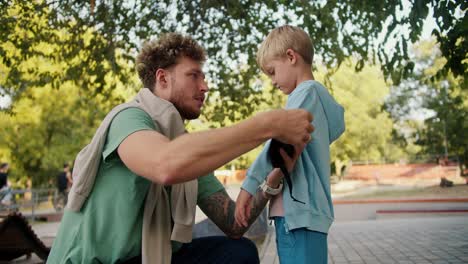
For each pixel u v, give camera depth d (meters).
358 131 32.81
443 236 7.53
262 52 2.47
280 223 2.10
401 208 15.24
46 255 6.32
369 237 8.09
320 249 2.03
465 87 5.53
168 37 2.07
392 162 38.03
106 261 1.76
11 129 24.31
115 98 8.59
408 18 5.03
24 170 28.36
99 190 1.77
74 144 25.02
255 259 2.18
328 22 6.14
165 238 1.85
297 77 2.34
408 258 5.83
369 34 6.61
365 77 34.59
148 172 1.44
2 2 7.14
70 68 7.96
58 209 18.61
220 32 7.86
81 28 7.71
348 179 35.28
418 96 34.81
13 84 8.27
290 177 2.05
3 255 6.33
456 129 29.11
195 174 1.39
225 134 1.39
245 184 2.08
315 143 2.10
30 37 7.79
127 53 7.70
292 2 6.24
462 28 4.43
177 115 1.89
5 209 14.82
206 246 2.17
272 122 1.43
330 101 2.25
